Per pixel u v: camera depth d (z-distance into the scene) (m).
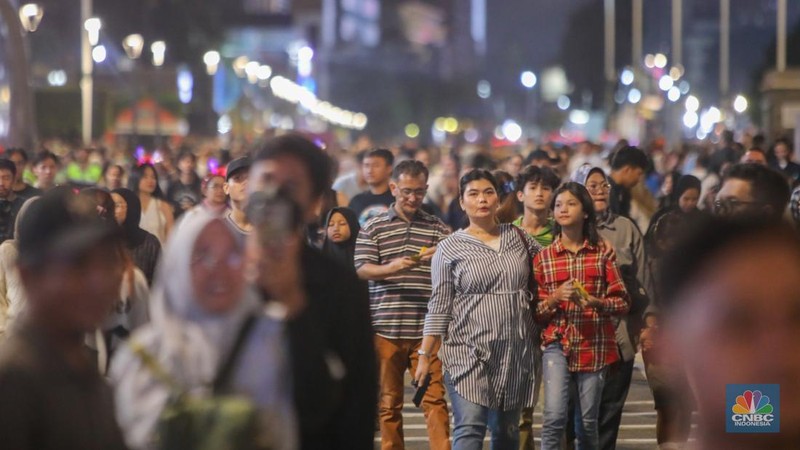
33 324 8.82
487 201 19.42
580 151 73.81
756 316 5.14
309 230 27.70
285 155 10.34
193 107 194.62
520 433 21.44
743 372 5.14
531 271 19.86
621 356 21.06
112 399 8.94
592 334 19.66
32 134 65.44
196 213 9.27
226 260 9.05
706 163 61.41
